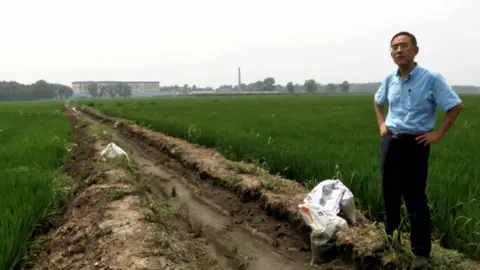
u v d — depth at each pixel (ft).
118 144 46.47
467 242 14.87
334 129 43.68
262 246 18.34
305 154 26.78
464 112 67.41
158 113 83.05
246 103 136.05
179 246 16.31
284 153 27.63
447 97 12.21
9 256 13.84
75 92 625.82
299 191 22.33
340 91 619.67
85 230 16.80
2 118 83.35
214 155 33.47
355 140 33.81
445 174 19.27
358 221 18.04
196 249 17.48
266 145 31.35
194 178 29.96
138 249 14.42
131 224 16.60
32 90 479.82
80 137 50.83
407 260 13.91
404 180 13.53
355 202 20.08
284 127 46.57
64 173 29.30
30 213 16.93
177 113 81.97
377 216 18.74
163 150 41.11
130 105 142.72
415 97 12.71
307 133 39.93
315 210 16.81
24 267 14.96
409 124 12.86
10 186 19.92
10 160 28.14
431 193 17.13
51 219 19.58
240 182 24.73
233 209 23.11
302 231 18.61
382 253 14.67
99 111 117.29
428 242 13.44
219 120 59.41
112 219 17.37
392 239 14.11
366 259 14.84
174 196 26.30
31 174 22.91
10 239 14.08
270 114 73.36
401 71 13.19
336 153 26.50
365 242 15.43
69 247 15.96
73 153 36.94
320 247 16.40
